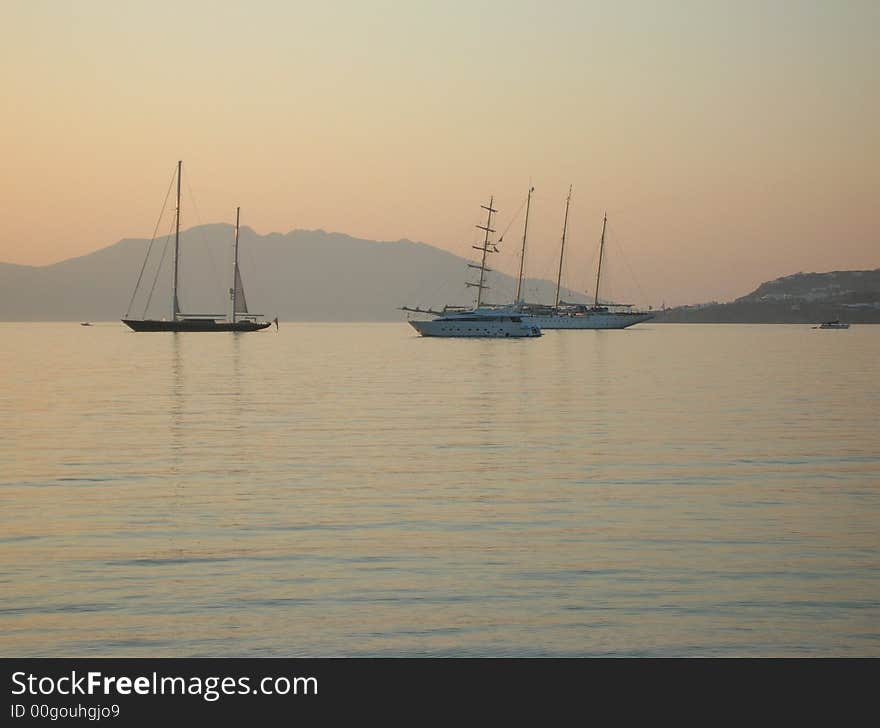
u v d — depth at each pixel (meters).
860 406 62.22
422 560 23.86
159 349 165.62
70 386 79.50
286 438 45.81
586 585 21.92
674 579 22.34
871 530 26.94
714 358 136.38
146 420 53.50
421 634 19.22
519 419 54.12
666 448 42.47
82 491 32.34
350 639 19.00
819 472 36.38
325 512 29.14
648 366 113.62
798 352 161.50
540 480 34.50
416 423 52.00
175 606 20.61
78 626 19.55
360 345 190.50
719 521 28.03
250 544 25.33
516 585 21.92
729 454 40.72
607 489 32.88
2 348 172.88
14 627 19.50
